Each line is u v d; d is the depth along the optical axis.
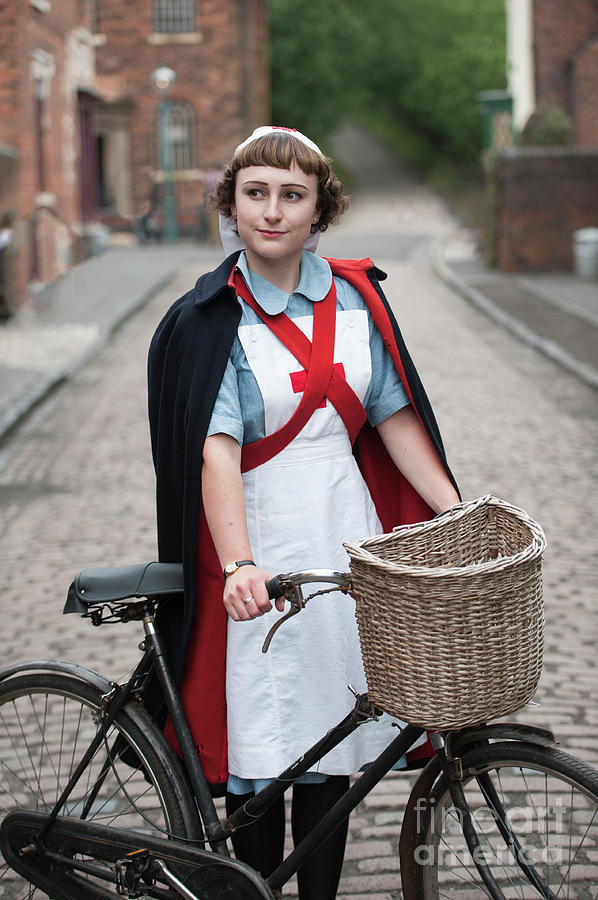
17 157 17.59
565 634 4.75
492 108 29.70
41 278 18.98
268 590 2.16
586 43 24.89
